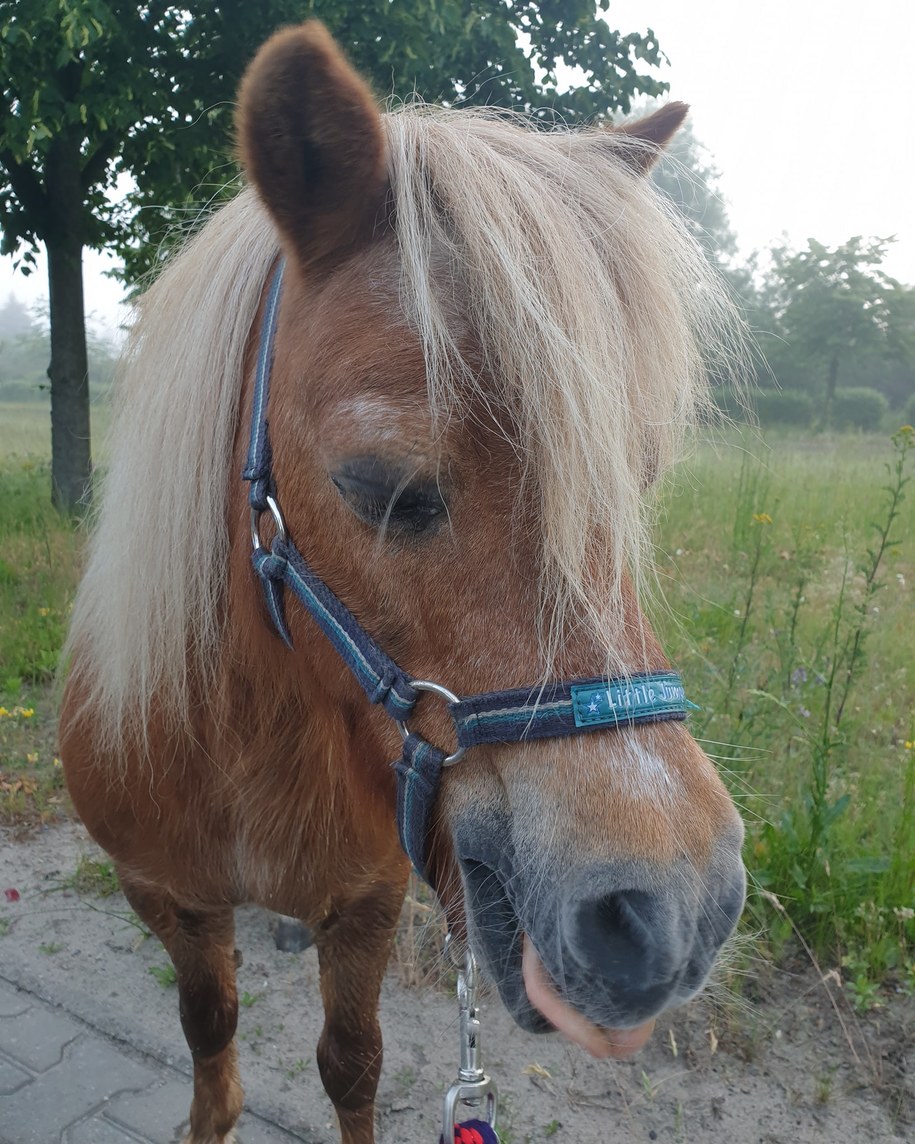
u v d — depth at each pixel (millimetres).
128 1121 2076
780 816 2693
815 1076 2207
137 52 6242
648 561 1228
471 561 1050
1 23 5520
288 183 1109
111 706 1590
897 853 2604
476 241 1030
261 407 1316
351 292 1104
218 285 1459
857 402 19484
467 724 1056
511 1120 2107
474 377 1021
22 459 10531
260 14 6215
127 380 1586
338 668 1266
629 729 1020
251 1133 2084
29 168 7180
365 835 1585
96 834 1805
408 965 2562
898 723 3594
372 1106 1868
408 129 1201
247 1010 2484
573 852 981
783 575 5102
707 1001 2242
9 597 5109
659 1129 2088
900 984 2453
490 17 6637
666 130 1515
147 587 1486
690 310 1358
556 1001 1040
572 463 986
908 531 6047
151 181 7062
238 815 1581
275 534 1283
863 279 19844
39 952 2658
